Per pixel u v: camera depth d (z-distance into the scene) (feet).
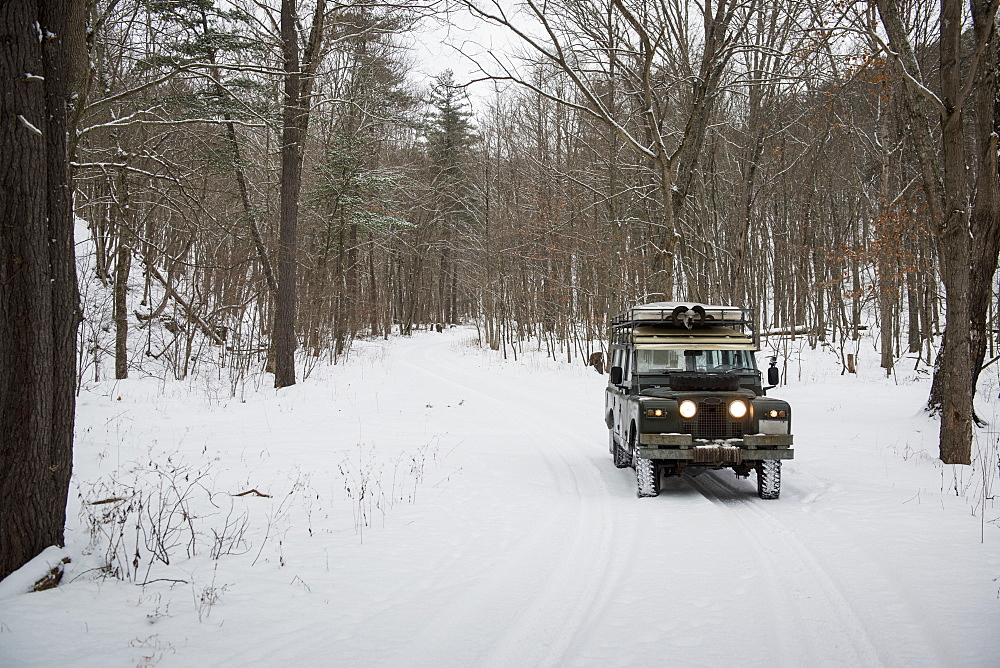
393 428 50.75
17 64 16.83
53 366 17.95
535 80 61.52
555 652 13.69
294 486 29.84
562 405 67.31
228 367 80.02
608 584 17.83
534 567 19.34
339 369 91.61
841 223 122.52
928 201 36.17
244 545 21.22
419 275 199.52
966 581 17.12
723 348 32.60
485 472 34.63
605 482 32.55
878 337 132.05
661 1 53.52
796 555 20.08
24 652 13.15
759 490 28.81
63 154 18.30
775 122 71.67
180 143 67.31
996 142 39.17
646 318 34.58
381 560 19.89
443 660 13.32
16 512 17.04
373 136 101.65
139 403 55.31
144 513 24.50
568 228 97.71
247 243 80.02
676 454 27.53
